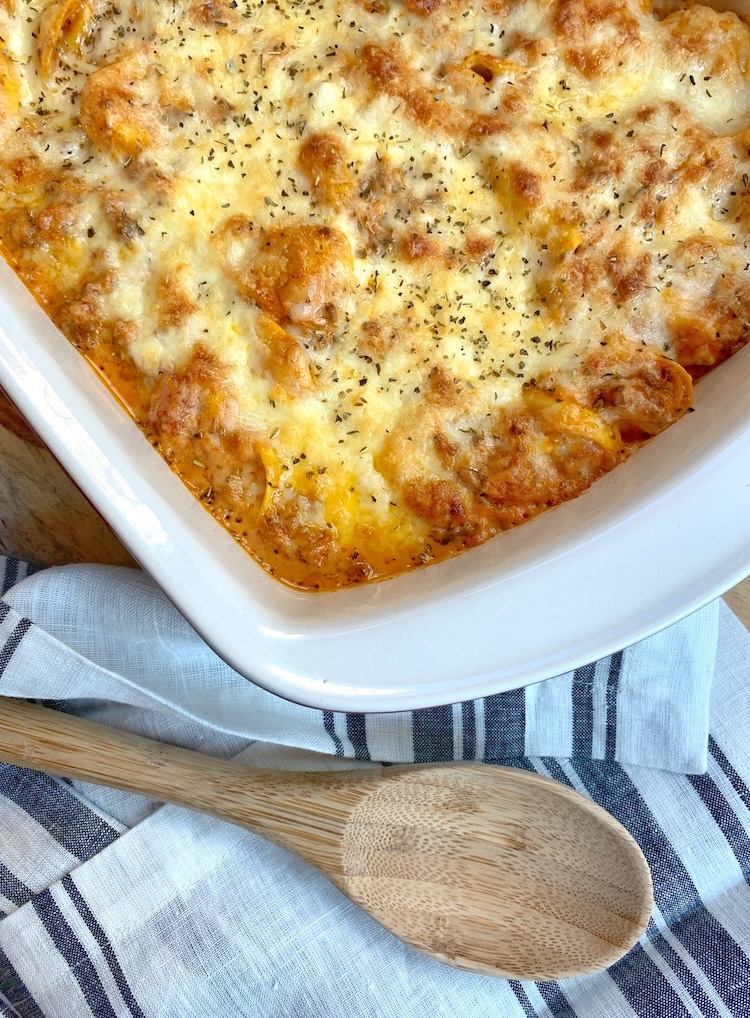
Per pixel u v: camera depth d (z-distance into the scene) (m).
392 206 0.28
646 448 0.28
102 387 0.28
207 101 0.28
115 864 0.31
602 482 0.28
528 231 0.28
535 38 0.29
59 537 0.33
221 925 0.31
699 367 0.28
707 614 0.32
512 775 0.30
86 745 0.31
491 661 0.24
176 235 0.28
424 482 0.28
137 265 0.28
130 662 0.31
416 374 0.28
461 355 0.28
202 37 0.29
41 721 0.31
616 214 0.28
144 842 0.31
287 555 0.28
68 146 0.28
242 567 0.27
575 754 0.32
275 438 0.28
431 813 0.31
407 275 0.28
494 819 0.31
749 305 0.28
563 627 0.24
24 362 0.25
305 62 0.29
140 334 0.28
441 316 0.28
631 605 0.24
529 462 0.27
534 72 0.29
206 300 0.28
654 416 0.27
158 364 0.28
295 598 0.27
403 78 0.28
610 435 0.28
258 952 0.31
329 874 0.30
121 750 0.31
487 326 0.28
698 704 0.32
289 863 0.32
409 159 0.28
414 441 0.28
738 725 0.32
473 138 0.28
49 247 0.28
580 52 0.29
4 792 0.32
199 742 0.33
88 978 0.31
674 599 0.24
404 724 0.32
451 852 0.31
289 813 0.31
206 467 0.28
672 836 0.32
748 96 0.29
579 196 0.28
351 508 0.28
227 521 0.28
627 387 0.27
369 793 0.31
